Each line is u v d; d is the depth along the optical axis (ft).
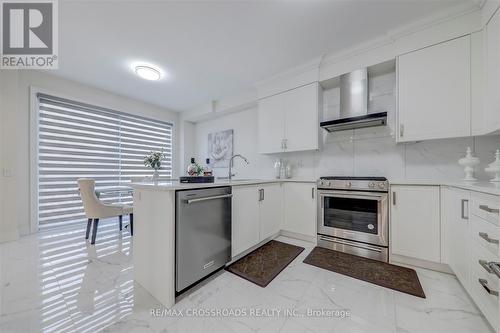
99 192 9.37
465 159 5.77
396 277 5.53
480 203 3.94
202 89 11.52
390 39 6.84
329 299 4.66
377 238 6.70
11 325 3.87
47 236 9.21
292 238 8.95
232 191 6.35
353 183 7.14
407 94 6.48
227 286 5.24
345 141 8.87
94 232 8.40
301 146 9.06
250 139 12.66
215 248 5.64
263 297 4.76
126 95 12.43
